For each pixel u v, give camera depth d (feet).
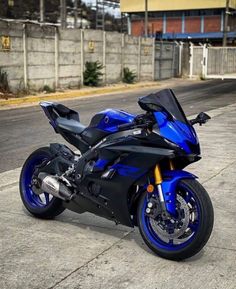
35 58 68.95
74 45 77.97
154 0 267.18
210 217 13.50
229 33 243.40
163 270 13.61
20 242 15.52
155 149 13.56
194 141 13.55
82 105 57.77
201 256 14.56
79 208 16.12
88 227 16.96
